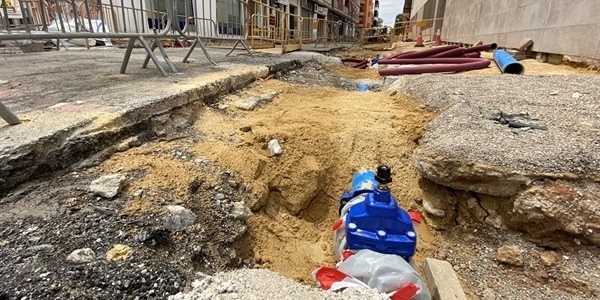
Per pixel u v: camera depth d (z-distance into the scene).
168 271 1.37
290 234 2.40
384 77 6.07
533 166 2.22
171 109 2.73
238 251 1.95
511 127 2.85
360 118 3.60
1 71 3.95
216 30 6.12
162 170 2.06
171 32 4.19
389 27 32.69
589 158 2.22
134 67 4.45
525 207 2.18
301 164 2.74
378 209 1.83
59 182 1.78
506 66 5.27
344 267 1.71
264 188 2.43
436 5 21.03
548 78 4.38
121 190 1.80
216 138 2.68
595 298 1.90
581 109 3.12
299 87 5.17
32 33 2.38
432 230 2.57
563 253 2.12
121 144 2.21
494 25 9.29
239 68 4.75
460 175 2.40
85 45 9.16
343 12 39.44
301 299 1.27
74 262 1.29
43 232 1.43
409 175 2.94
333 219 2.74
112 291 1.20
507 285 2.08
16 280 1.17
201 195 2.02
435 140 2.77
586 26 5.24
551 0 6.23
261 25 12.07
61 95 2.71
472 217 2.49
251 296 1.26
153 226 1.62
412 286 1.54
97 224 1.54
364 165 3.02
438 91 4.03
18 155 1.67
